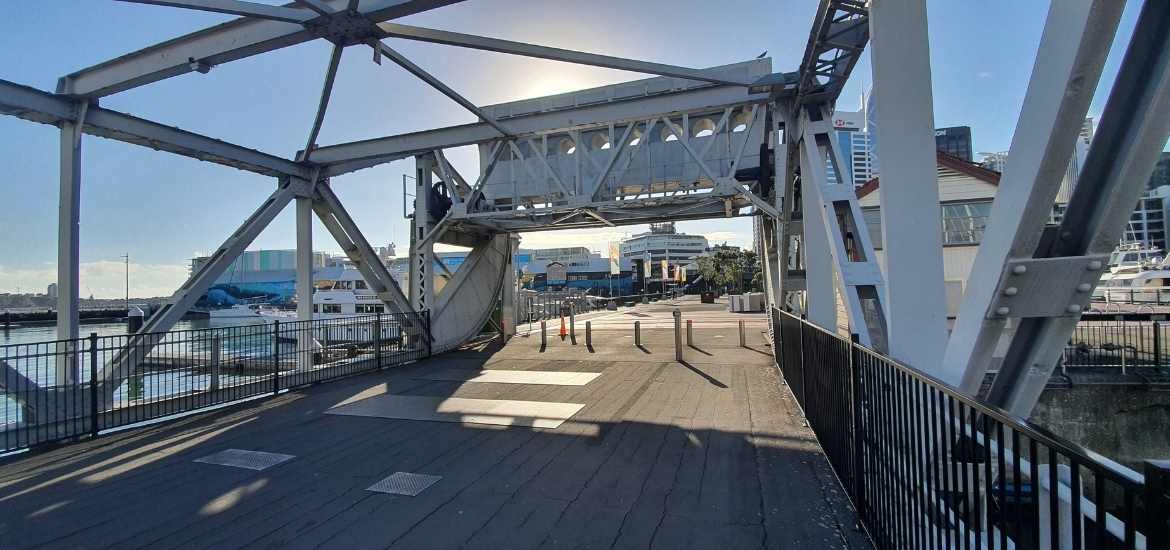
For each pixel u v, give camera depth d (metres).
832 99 9.00
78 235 8.78
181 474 5.66
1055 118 2.71
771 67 11.31
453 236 16.20
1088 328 15.35
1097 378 13.35
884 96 4.20
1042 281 3.13
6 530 4.38
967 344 3.55
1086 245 3.06
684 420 7.40
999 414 2.10
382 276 14.30
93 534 4.30
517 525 4.30
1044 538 3.41
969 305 3.56
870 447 3.88
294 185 12.55
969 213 21.67
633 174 13.39
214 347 9.24
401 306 14.54
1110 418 13.14
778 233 11.60
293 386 10.28
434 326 15.05
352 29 7.30
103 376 8.11
